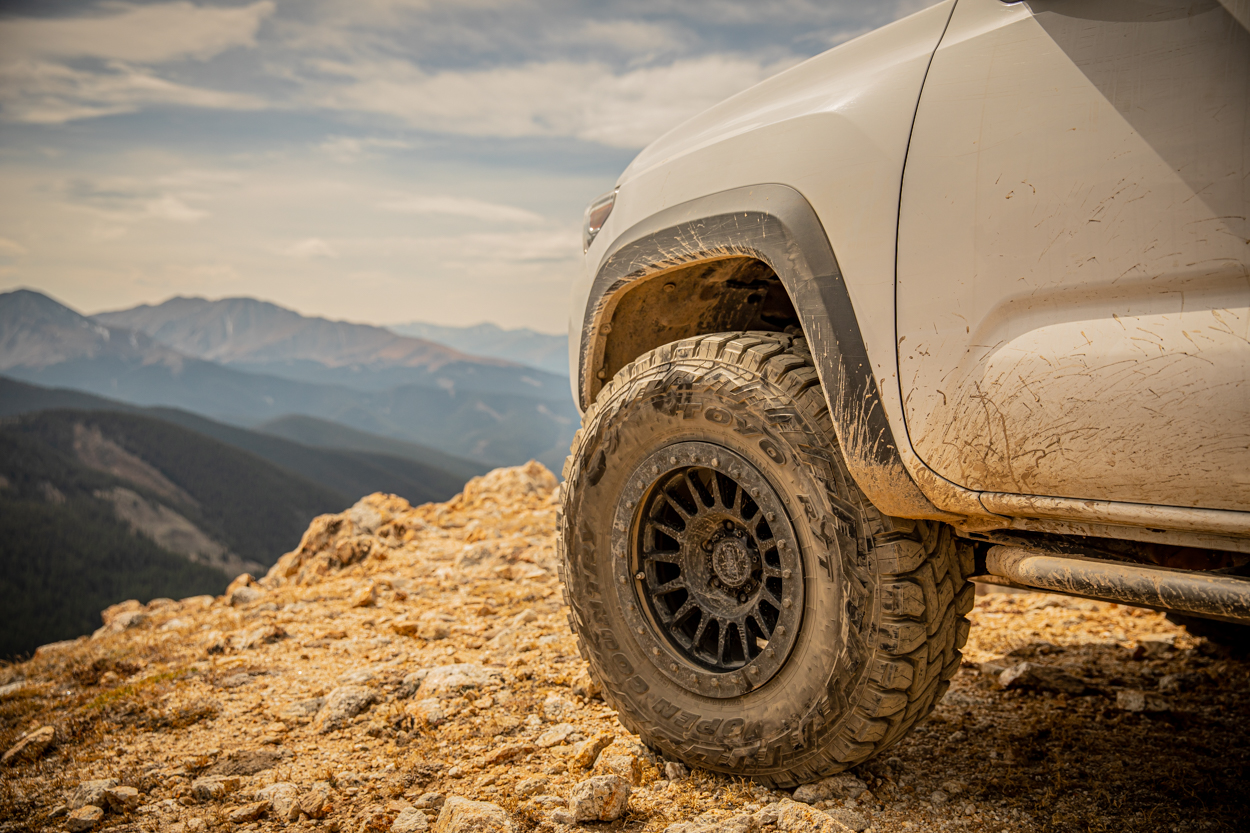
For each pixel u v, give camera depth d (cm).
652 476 215
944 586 182
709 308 253
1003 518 163
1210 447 127
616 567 224
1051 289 144
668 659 213
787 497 188
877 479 171
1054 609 393
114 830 213
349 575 542
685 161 219
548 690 289
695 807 200
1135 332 135
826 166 178
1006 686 282
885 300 167
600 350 249
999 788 206
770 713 194
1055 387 143
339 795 224
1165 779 206
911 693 179
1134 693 260
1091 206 139
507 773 229
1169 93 132
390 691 303
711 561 214
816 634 184
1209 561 167
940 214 158
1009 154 150
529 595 434
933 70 166
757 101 218
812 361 194
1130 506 139
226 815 214
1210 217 127
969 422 155
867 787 204
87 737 288
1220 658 304
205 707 301
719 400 197
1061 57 146
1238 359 124
